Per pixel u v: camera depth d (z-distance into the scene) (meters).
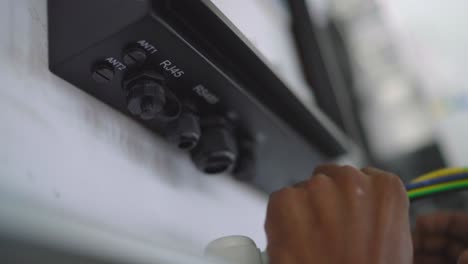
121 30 0.26
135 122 0.32
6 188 0.22
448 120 0.84
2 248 0.10
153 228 0.31
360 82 0.86
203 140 0.33
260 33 0.48
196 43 0.28
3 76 0.24
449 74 0.86
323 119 0.42
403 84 0.86
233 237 0.27
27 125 0.24
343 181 0.24
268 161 0.42
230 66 0.31
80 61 0.27
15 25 0.26
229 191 0.42
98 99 0.30
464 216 0.43
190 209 0.35
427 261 0.43
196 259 0.16
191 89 0.31
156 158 0.33
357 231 0.22
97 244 0.13
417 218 0.44
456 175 0.37
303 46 0.68
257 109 0.35
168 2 0.26
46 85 0.27
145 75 0.28
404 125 0.83
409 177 0.79
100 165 0.28
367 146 0.81
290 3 0.69
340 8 0.90
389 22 0.91
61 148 0.26
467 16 0.87
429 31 0.89
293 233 0.23
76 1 0.28
